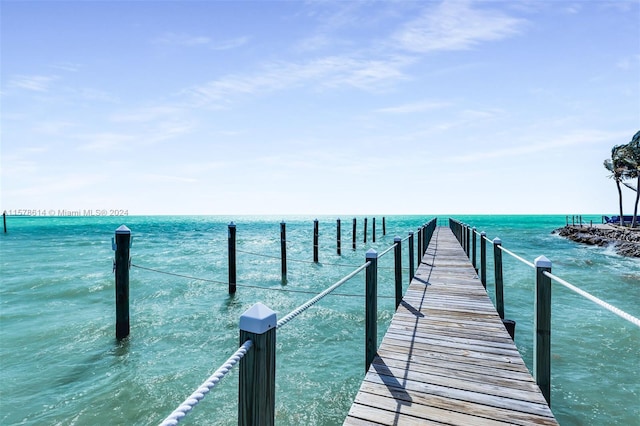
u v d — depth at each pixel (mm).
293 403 5426
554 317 9719
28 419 5070
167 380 6152
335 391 5773
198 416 5105
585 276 15992
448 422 3178
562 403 5543
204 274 15875
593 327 8859
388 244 29859
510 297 11961
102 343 7785
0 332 8414
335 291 12484
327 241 32875
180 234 45375
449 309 6520
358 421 3211
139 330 8609
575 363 6895
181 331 8562
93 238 38500
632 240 27859
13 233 48094
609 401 5594
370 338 4703
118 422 5020
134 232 50219
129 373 6402
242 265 18562
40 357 7070
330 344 7648
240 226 74062
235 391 5812
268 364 2053
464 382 3891
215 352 7367
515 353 4633
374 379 3980
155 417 5133
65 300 11531
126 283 7980
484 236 9250
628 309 10945
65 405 5418
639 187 41125
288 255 22812
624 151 41438
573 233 37531
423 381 3924
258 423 1998
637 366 6750
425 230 14711
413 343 4980
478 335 5270
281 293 12367
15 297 11883
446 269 10383
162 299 11531
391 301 10984
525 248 28250
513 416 3260
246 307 10594
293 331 8406
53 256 22719
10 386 5969
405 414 3309
